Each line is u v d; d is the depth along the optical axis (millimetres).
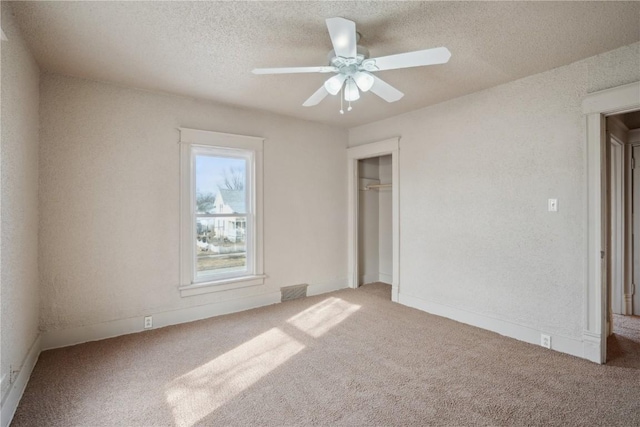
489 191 3053
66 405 1853
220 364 2367
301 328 3094
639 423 1702
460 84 2953
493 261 3021
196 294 3344
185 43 2215
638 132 3514
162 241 3152
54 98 2646
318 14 1887
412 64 1926
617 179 3564
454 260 3344
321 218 4391
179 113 3248
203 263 3486
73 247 2723
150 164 3088
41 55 2352
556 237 2611
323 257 4422
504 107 2941
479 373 2236
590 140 2420
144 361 2408
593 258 2412
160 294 3143
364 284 4969
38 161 2541
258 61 2498
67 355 2496
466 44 2234
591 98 2406
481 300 3115
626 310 3557
